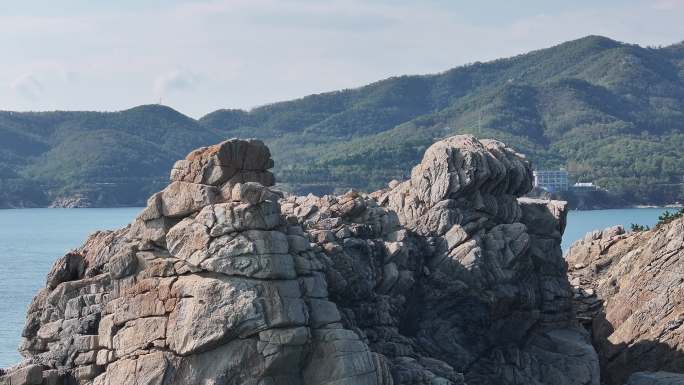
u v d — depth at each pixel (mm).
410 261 100375
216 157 72688
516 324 110062
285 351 67312
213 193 71938
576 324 118875
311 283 70500
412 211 108312
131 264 72875
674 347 113500
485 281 105000
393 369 82125
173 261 70750
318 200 101375
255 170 74750
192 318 67938
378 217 101312
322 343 69125
